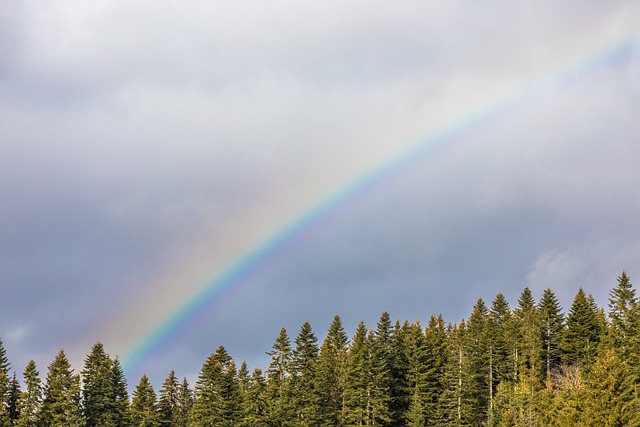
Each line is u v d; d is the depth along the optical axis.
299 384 106.69
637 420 67.44
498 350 115.06
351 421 104.69
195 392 109.19
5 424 98.62
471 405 104.50
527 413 90.06
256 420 100.19
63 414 100.81
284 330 110.44
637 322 104.75
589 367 99.56
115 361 113.69
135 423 112.62
